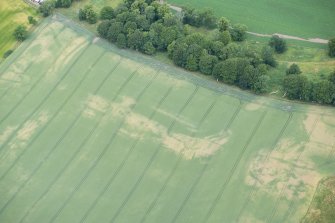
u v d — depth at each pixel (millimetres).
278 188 161125
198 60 188250
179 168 168375
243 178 164125
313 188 159875
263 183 162500
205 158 169500
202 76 188125
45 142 178625
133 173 169000
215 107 180250
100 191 166375
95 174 170125
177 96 184250
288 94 178250
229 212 158125
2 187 170375
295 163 165250
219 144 172000
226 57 188000
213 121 177250
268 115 176250
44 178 170875
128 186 166500
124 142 175875
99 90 188875
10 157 176625
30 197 167375
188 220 158000
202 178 165625
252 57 185500
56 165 173250
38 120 184125
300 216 155250
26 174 172375
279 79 184125
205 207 159875
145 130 177750
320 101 175250
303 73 184750
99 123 180875
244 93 182375
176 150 172250
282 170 164375
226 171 166125
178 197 162625
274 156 167375
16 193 168625
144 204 162375
